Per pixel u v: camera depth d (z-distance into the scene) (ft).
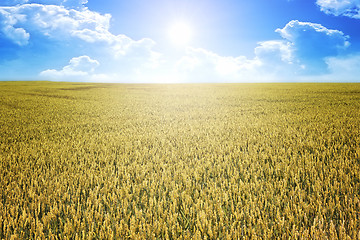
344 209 8.34
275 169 12.24
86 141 20.31
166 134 23.08
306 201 9.29
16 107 49.26
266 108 44.57
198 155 15.96
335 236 6.94
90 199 9.38
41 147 18.12
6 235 7.27
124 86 156.66
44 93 93.04
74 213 8.38
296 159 14.28
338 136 19.90
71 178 11.46
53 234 7.32
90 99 71.41
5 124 29.50
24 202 9.11
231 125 27.27
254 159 14.07
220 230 7.55
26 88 121.90
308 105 47.39
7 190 10.03
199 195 9.97
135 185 10.47
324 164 12.67
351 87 100.89
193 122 30.60
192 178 11.88
